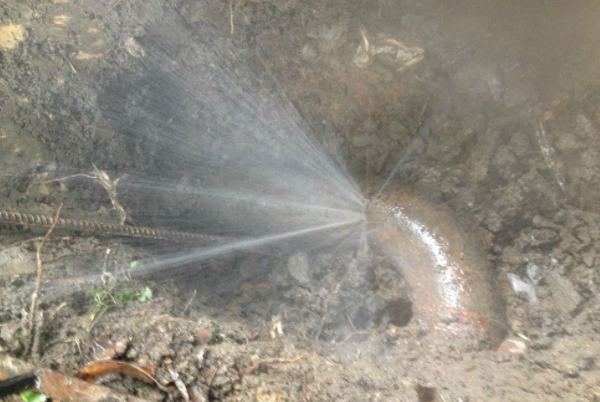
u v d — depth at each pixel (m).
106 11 0.90
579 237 0.88
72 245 0.82
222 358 0.70
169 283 0.84
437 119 0.94
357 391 0.71
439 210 0.88
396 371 0.75
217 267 0.90
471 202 0.91
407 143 0.95
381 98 0.94
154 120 0.92
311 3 0.92
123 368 0.67
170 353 0.70
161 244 0.89
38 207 0.84
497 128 0.94
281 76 0.94
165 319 0.73
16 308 0.71
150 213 0.91
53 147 0.87
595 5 0.92
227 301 0.86
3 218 0.80
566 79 0.92
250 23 0.92
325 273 0.89
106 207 0.88
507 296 0.85
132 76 0.90
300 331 0.81
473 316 0.79
